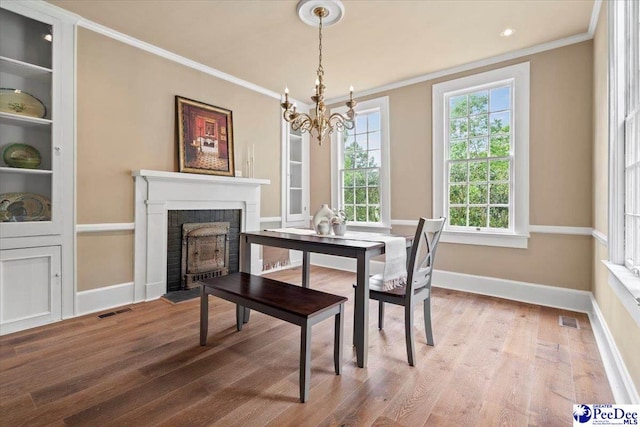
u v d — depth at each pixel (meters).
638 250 1.78
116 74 3.07
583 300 3.02
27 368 1.96
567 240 3.11
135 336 2.44
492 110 3.55
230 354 2.17
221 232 3.99
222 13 2.70
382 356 2.16
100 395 1.69
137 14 2.73
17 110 2.54
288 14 2.71
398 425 1.49
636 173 1.82
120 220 3.11
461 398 1.70
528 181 3.28
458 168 3.79
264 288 2.15
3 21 2.49
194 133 3.71
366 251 2.04
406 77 4.03
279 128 4.85
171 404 1.63
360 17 2.71
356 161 4.74
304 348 1.66
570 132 3.06
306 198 5.29
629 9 1.96
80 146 2.85
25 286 2.56
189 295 3.42
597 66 2.67
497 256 3.50
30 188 2.64
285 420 1.52
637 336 1.53
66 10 2.68
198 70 3.75
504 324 2.71
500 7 2.56
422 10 2.61
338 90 4.51
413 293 2.08
